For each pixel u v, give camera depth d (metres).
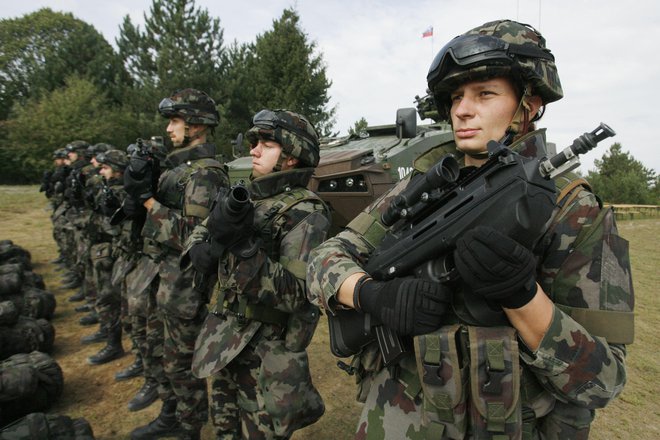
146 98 26.88
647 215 18.91
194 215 2.83
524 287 0.99
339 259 1.42
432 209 1.22
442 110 1.50
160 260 2.98
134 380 3.99
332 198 5.21
